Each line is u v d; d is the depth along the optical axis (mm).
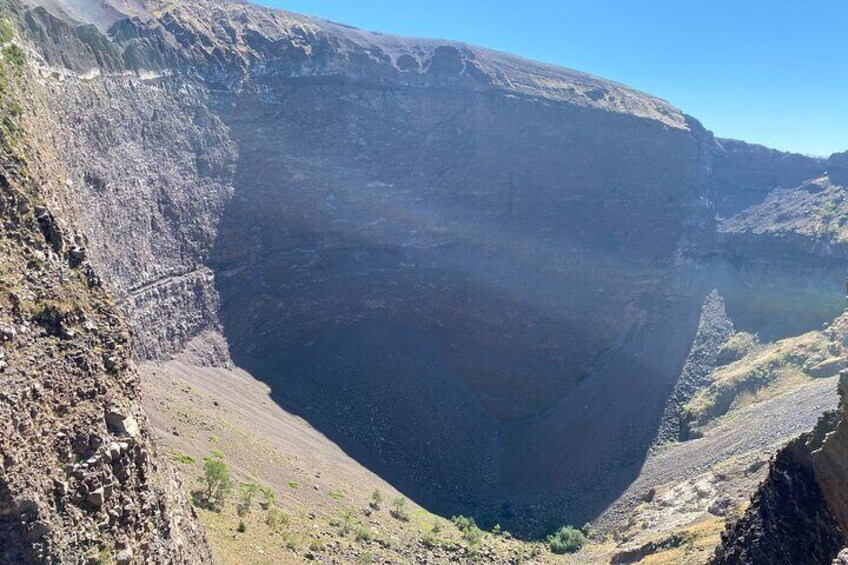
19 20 83312
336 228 147250
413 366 144000
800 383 126688
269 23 156625
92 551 26703
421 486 117625
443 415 138625
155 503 32719
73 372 31047
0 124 40656
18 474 25250
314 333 138375
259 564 48469
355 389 131125
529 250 166500
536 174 174625
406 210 158500
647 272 170250
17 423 26312
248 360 123500
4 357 27984
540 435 142250
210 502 57812
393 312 151000
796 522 45656
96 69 101562
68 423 28984
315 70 154375
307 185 143750
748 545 50219
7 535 24125
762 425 114688
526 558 90750
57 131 73875
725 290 170500
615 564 85500
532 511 119062
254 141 137125
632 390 147500
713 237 184250
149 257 106375
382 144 160000
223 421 87125
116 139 102688
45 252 34906
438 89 173125
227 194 129500
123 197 101250
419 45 188000
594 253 169375
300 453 95688
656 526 94000
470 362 153500
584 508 117750
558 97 183500
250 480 72000
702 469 110875
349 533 71938
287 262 137000
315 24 171625
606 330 163000
